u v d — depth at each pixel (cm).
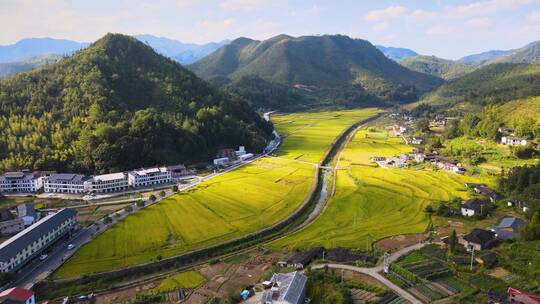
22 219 15975
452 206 17625
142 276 12656
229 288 11588
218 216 17238
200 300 10988
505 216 16288
